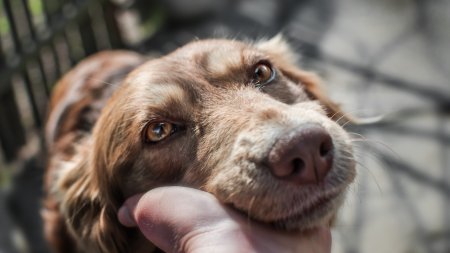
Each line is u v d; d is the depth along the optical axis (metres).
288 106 0.31
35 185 0.69
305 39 0.87
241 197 0.28
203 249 0.26
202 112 0.32
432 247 0.58
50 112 0.61
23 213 0.66
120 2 0.92
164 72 0.34
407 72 0.78
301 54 0.84
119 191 0.37
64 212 0.41
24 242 0.63
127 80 0.37
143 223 0.29
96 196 0.38
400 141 0.68
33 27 0.73
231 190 0.28
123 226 0.37
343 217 0.61
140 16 0.96
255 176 0.27
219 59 0.35
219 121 0.31
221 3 0.95
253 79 0.35
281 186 0.27
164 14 0.94
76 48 0.84
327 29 0.89
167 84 0.33
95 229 0.38
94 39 0.86
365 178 0.65
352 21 0.89
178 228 0.27
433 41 0.82
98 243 0.38
